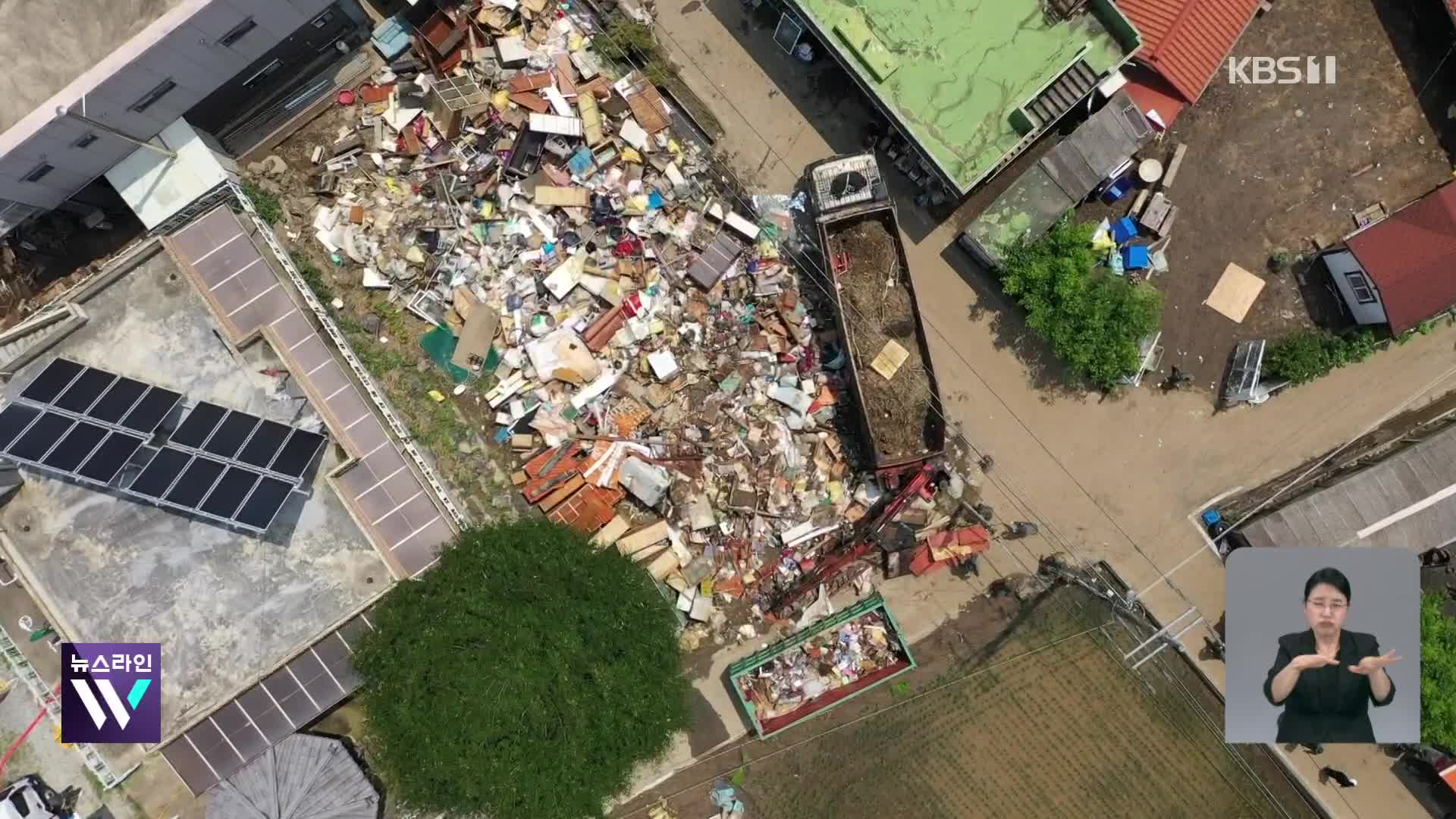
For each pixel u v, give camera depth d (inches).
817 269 1086.4
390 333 1088.2
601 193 1081.4
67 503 932.6
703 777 1105.4
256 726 946.7
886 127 1091.9
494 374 1086.4
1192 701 1109.7
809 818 1106.1
